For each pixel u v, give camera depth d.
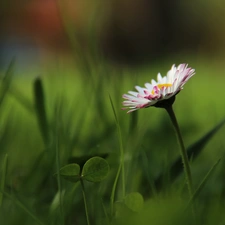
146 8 3.26
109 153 0.40
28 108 0.50
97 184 0.41
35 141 0.52
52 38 2.88
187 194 0.40
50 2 2.86
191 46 3.28
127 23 3.19
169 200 0.34
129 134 0.44
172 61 2.19
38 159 0.43
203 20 3.28
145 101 0.36
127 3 3.13
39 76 0.44
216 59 2.56
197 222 0.35
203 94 1.40
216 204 0.39
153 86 0.37
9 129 0.50
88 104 0.52
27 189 0.42
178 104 0.74
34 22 2.82
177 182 0.42
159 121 0.57
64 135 0.45
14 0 1.96
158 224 0.33
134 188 0.41
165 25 3.30
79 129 0.48
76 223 0.40
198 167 0.47
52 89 0.64
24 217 0.38
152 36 3.27
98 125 0.50
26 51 2.82
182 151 0.36
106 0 3.04
